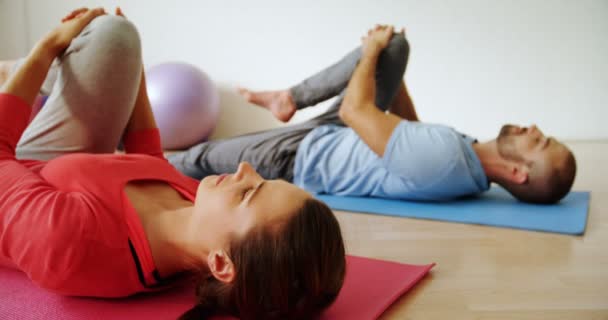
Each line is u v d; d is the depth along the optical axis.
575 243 1.56
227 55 4.36
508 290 1.19
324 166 2.18
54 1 4.30
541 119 4.15
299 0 4.20
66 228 0.93
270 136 2.26
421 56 4.16
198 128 3.80
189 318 0.94
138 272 1.04
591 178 2.68
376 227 1.75
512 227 1.73
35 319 0.98
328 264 0.89
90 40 1.36
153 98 3.67
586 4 3.93
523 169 1.99
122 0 4.33
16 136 1.18
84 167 1.07
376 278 1.22
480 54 4.11
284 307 0.88
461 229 1.72
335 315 1.02
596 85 4.04
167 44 4.39
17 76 1.24
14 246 0.95
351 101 2.03
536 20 4.00
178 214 1.04
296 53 4.29
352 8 4.16
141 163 1.18
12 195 0.98
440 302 1.12
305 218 0.88
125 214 1.02
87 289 1.01
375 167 2.10
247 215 0.89
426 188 2.01
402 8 4.12
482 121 4.21
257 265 0.87
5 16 4.23
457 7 4.06
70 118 1.37
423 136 1.97
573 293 1.17
